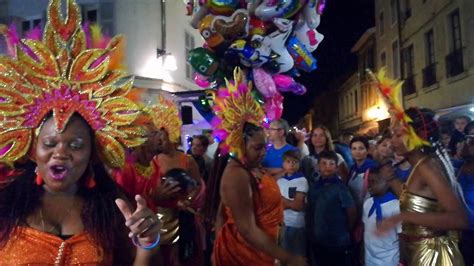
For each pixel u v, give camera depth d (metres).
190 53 5.85
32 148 1.76
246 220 2.84
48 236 1.68
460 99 13.62
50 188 1.77
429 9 15.51
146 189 3.11
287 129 5.52
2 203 1.72
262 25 5.60
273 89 5.66
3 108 1.71
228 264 3.01
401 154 2.98
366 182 4.52
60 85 1.74
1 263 1.66
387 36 20.55
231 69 5.75
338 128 36.88
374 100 24.41
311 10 5.81
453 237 2.99
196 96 8.55
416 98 16.92
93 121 1.79
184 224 3.52
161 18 13.38
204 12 5.75
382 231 2.78
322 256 4.86
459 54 13.56
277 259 2.86
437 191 2.75
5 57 1.70
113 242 1.80
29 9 11.44
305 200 4.99
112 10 12.45
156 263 1.75
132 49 12.57
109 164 1.85
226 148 3.10
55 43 1.74
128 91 1.85
